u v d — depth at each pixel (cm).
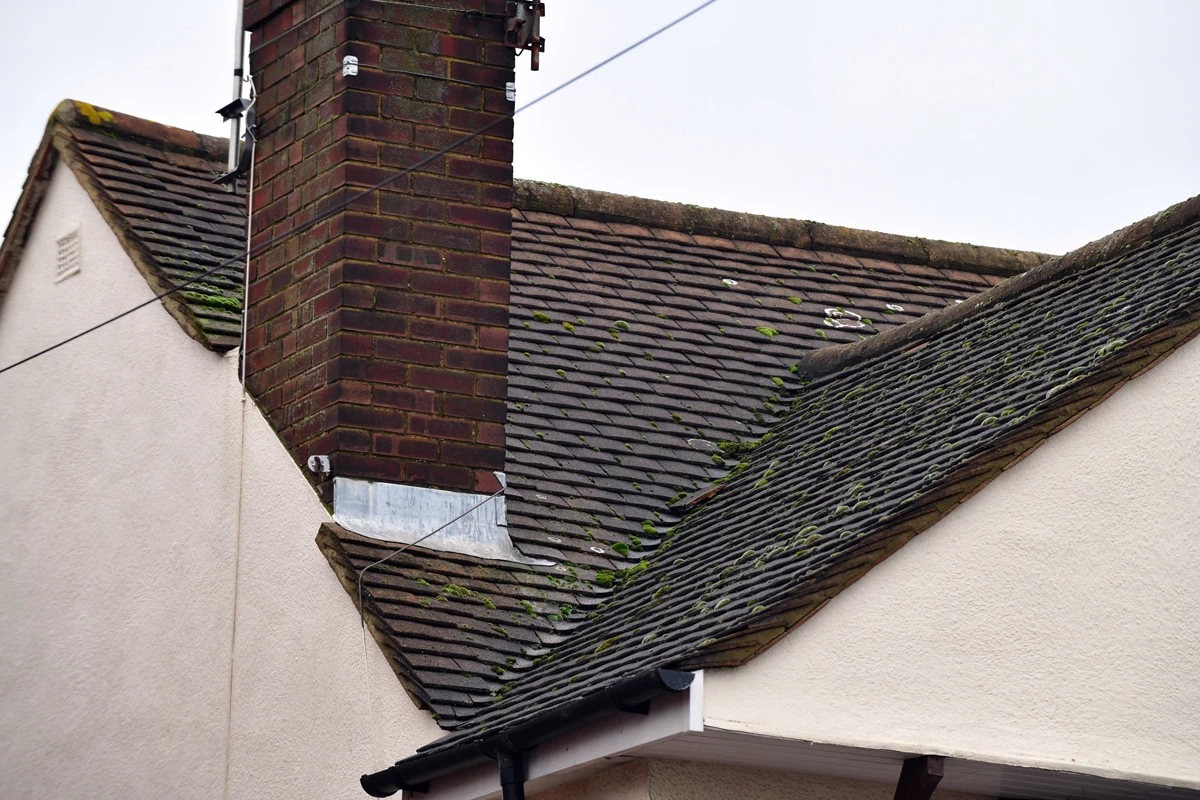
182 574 1472
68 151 1688
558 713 1053
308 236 1401
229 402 1449
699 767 1081
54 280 1727
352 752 1250
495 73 1437
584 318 1634
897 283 1855
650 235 1805
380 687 1234
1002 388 1233
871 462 1247
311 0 1448
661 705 1018
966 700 1062
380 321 1357
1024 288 1451
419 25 1421
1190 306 1143
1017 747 1062
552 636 1277
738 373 1617
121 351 1608
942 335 1491
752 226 1855
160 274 1547
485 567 1316
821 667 1034
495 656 1243
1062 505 1107
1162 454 1133
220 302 1519
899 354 1520
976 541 1085
